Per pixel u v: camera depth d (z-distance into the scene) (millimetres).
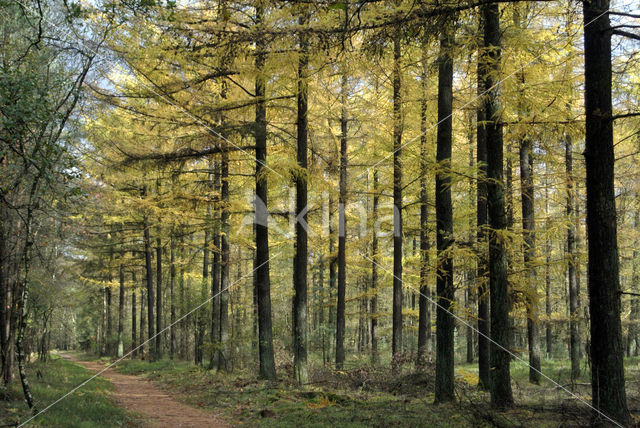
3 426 6359
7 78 6277
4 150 6789
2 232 8508
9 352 9281
